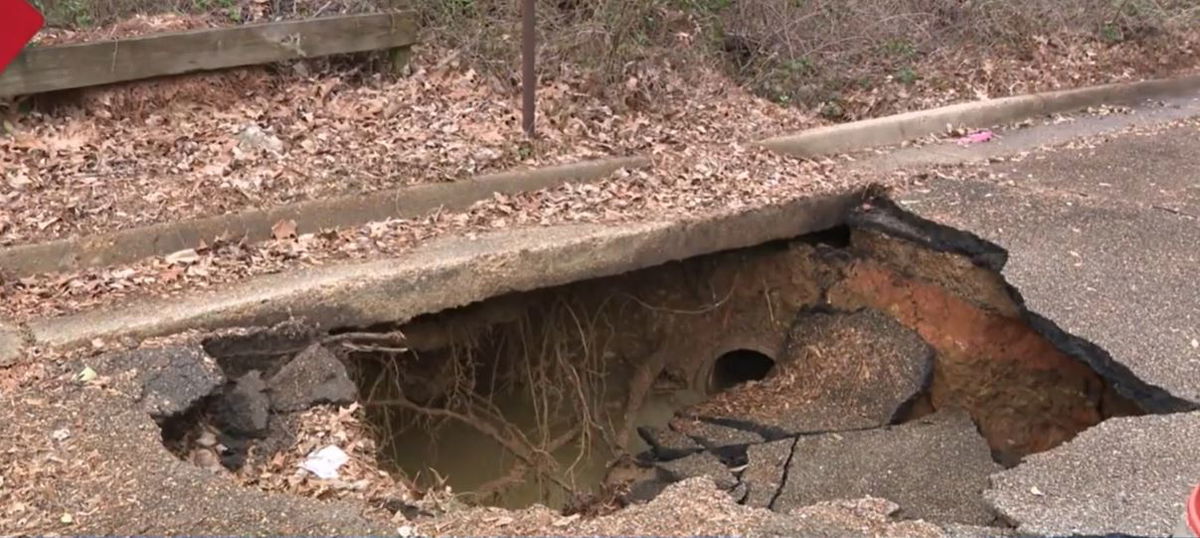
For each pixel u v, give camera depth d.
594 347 6.75
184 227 5.52
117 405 4.21
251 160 6.21
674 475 5.95
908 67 9.33
